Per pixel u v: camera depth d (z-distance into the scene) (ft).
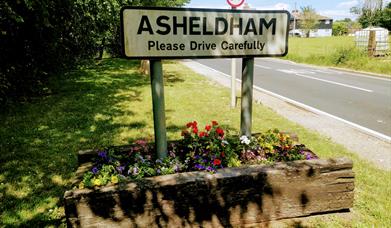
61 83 40.19
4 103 27.63
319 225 10.57
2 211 11.63
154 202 9.54
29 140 18.86
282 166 10.52
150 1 42.73
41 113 25.13
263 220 10.58
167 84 39.86
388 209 11.45
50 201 12.30
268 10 11.14
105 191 9.17
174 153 11.92
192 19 10.38
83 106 27.55
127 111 25.84
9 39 30.35
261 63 72.64
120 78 45.83
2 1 23.56
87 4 39.73
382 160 16.10
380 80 44.32
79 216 9.15
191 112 25.27
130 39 9.99
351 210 11.41
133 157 11.78
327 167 10.55
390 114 25.39
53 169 15.05
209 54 10.82
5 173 14.56
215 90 35.35
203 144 12.17
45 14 30.32
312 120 23.50
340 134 20.22
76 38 51.08
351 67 59.72
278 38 11.48
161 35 10.21
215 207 10.05
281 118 23.53
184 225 9.94
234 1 22.09
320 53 77.97
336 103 29.27
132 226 9.55
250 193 10.21
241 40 11.07
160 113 10.95
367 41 71.77
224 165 10.98
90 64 66.13
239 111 25.67
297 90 36.06
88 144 18.24
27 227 10.75
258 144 12.46
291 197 10.56
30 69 34.60
